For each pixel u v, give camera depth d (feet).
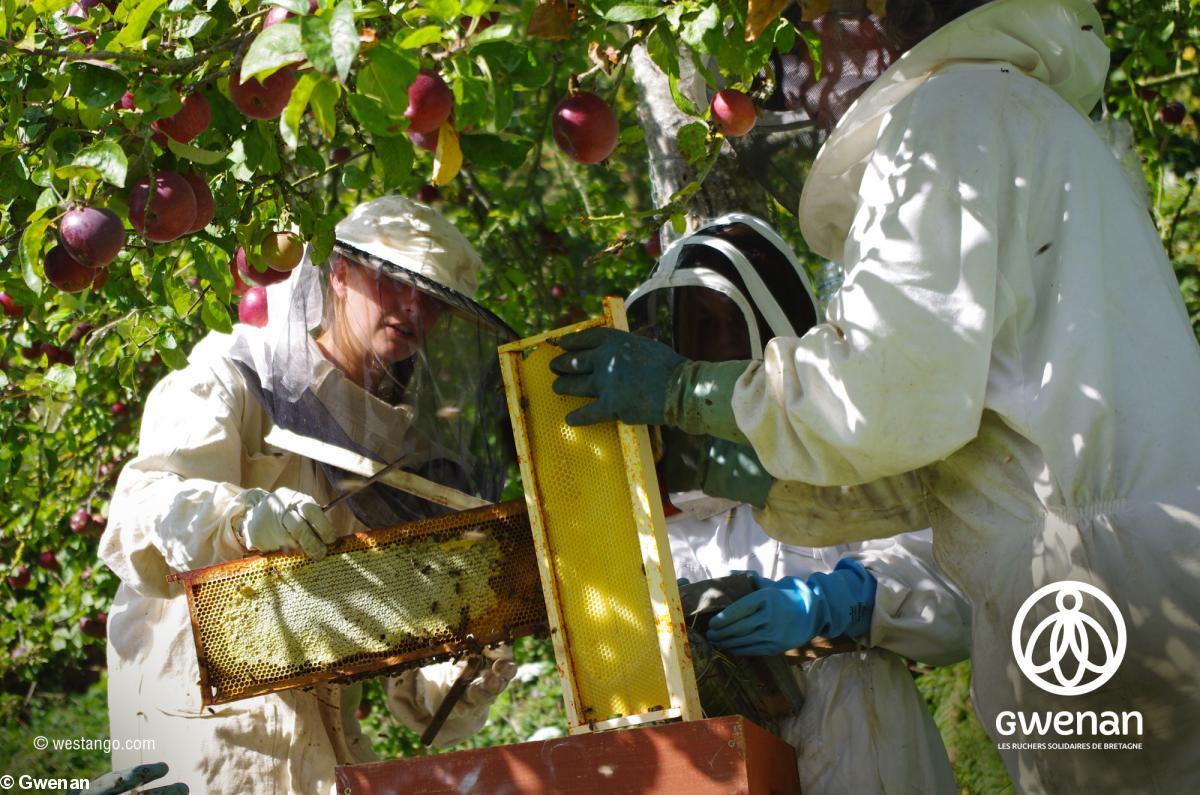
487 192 19.72
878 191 7.78
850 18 8.42
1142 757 7.32
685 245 10.92
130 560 9.53
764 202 13.79
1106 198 7.84
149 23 7.58
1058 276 7.66
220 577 8.52
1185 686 7.18
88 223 7.34
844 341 7.65
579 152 8.21
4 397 15.35
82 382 15.84
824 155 8.59
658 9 7.45
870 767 10.25
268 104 7.30
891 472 7.68
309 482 10.30
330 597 8.46
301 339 9.62
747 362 8.17
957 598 10.98
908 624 10.50
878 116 8.36
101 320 13.61
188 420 9.96
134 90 7.28
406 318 9.83
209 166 8.13
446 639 8.38
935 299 7.39
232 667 8.51
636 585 7.73
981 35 8.25
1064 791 7.61
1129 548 7.29
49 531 19.26
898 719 10.50
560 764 7.18
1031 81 8.09
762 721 10.14
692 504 11.44
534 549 8.40
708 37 7.62
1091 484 7.43
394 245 10.42
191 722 9.79
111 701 10.11
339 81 5.80
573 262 20.47
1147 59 18.47
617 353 7.97
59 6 7.48
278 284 9.90
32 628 20.49
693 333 10.77
